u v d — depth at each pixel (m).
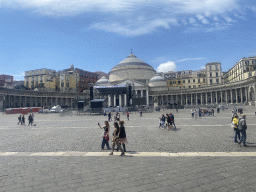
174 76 145.88
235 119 12.53
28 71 109.62
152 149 11.23
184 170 7.41
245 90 72.94
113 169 7.72
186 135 15.95
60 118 41.66
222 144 12.04
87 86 124.19
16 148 12.27
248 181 6.25
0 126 26.98
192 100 103.06
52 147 12.40
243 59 85.12
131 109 58.59
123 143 10.76
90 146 12.53
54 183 6.40
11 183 6.48
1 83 94.38
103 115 50.38
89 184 6.25
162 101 107.50
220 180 6.37
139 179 6.59
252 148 10.85
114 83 111.88
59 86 109.25
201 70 124.56
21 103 87.50
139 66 120.44
